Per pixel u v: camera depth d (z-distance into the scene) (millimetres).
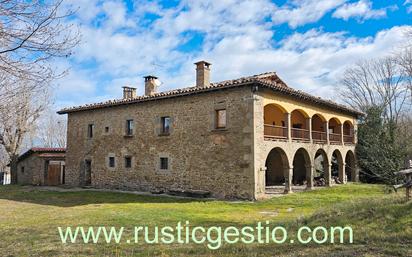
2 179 36062
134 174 20781
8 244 7211
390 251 5637
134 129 21078
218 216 11219
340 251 5855
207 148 17531
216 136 17203
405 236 6355
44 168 27516
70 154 25250
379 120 25625
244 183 15945
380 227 7078
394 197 9039
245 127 16141
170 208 13234
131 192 19906
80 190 21703
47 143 51656
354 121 26062
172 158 18969
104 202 16016
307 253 5887
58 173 27406
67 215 11234
